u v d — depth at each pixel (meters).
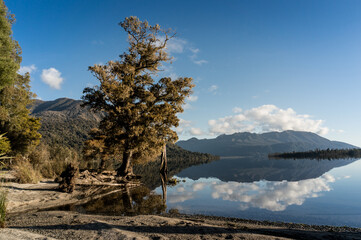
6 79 23.53
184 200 12.34
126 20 23.83
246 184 21.55
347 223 8.12
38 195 10.66
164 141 22.53
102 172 20.59
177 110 24.56
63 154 24.22
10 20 26.16
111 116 21.94
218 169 52.06
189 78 24.48
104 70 22.95
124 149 22.34
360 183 21.30
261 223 7.70
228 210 10.02
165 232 5.01
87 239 4.12
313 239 5.41
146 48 24.53
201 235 4.96
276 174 34.94
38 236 3.87
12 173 14.92
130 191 15.36
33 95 34.78
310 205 11.33
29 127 33.03
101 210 8.73
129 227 5.29
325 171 38.81
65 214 7.04
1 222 4.43
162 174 33.56
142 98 23.34
